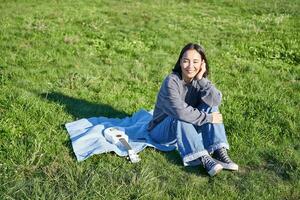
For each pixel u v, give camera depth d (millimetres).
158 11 14820
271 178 5363
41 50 9617
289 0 17438
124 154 5629
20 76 8062
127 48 10227
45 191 4770
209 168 5230
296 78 8906
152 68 9016
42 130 6168
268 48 10711
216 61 9680
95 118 6523
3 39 10289
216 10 15461
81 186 4902
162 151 5809
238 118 6770
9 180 4973
